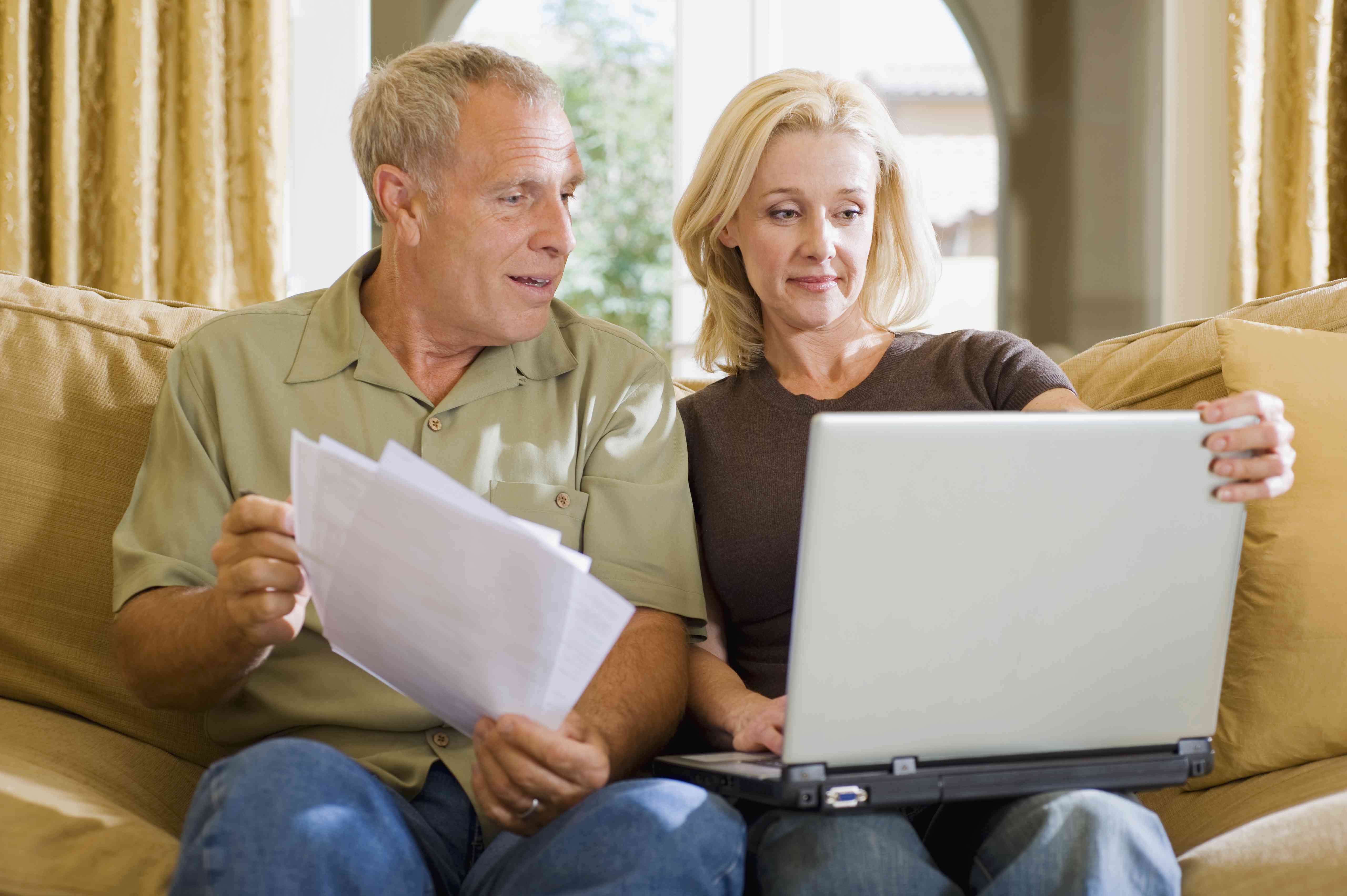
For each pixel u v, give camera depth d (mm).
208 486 1277
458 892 1102
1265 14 2455
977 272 2916
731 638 1484
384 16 2779
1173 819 1271
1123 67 2828
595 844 929
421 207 1318
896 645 920
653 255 2922
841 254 1443
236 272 2455
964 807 1089
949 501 908
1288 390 1311
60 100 2328
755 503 1403
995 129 2885
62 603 1324
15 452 1345
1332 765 1208
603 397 1394
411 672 1009
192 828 912
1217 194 2746
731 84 2854
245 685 1261
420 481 880
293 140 2744
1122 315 2857
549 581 891
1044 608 945
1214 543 976
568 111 2889
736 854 970
